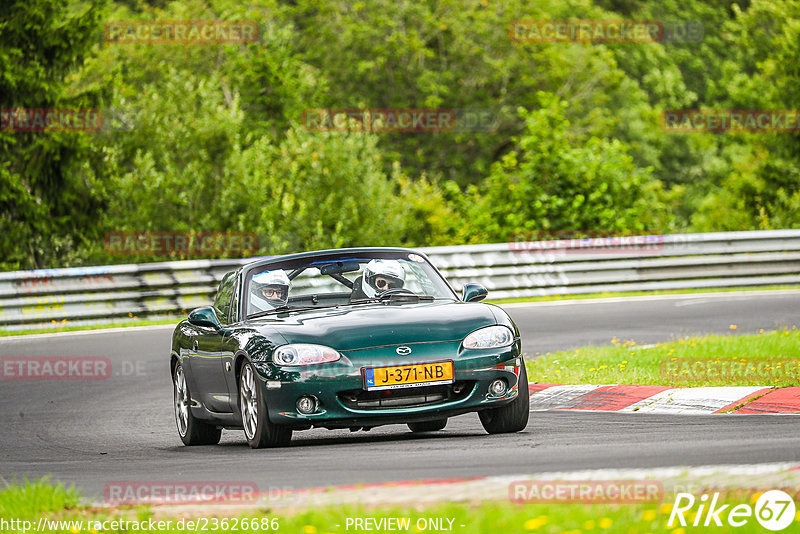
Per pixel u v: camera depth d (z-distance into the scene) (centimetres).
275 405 2958
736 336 5038
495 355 3008
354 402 2947
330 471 2498
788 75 15262
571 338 5828
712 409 3369
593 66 19738
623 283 8444
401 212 12112
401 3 19788
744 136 15575
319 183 11888
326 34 19575
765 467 2152
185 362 3581
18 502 2256
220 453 3114
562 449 2655
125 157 11831
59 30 11719
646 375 4009
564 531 1695
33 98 11544
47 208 11288
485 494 1980
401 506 1912
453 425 3619
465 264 8194
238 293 3397
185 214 11500
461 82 19950
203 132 11856
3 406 4706
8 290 7319
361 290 3375
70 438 3794
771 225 13900
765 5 17700
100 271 7600
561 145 11069
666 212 13125
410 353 2955
